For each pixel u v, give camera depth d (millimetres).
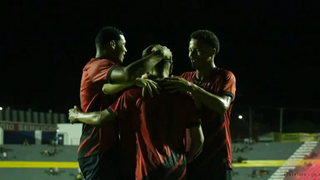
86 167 4395
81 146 4402
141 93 3969
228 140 4816
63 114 32906
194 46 4715
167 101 3971
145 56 4090
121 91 4340
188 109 4070
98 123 4098
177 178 3980
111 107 4070
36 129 30844
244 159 27688
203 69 4766
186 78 4992
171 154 3957
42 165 26344
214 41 4742
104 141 4297
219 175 4711
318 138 29797
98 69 4141
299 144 28438
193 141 4184
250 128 30453
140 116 3973
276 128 33188
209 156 4699
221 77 4688
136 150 4148
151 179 3895
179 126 4023
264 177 26297
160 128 3943
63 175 25906
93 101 4320
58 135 29297
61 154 27516
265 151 28281
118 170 4324
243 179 26375
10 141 28812
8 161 26234
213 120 4695
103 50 4414
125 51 4582
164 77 4086
